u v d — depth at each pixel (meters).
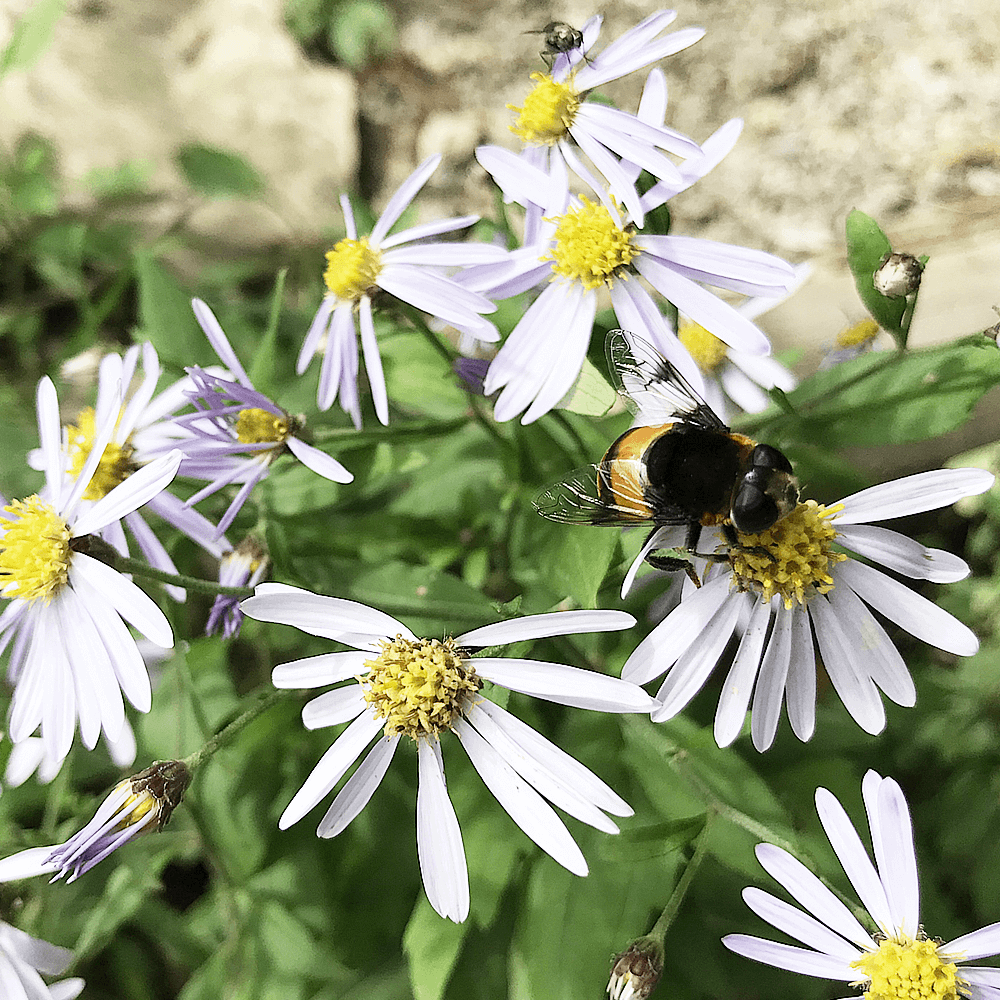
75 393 0.18
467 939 0.14
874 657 0.11
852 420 0.13
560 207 0.12
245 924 0.14
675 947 0.14
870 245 0.11
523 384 0.12
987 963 0.13
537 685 0.11
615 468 0.11
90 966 0.16
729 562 0.11
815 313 0.17
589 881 0.12
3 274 0.21
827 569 0.11
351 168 0.23
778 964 0.11
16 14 0.24
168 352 0.15
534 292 0.13
